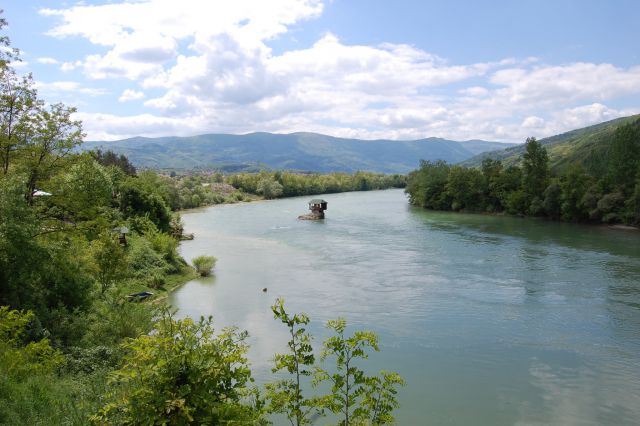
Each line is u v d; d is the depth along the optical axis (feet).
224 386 31.60
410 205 469.16
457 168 418.72
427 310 122.72
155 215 242.17
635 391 79.15
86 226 99.45
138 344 30.73
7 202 73.15
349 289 145.89
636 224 270.26
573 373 85.81
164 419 26.61
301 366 87.25
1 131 89.66
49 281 80.18
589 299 129.59
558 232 260.62
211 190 581.12
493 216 360.48
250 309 125.80
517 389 79.97
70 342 70.03
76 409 42.55
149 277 151.84
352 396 31.78
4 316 58.23
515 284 147.02
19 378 48.34
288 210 444.96
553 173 354.13
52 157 97.45
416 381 82.69
